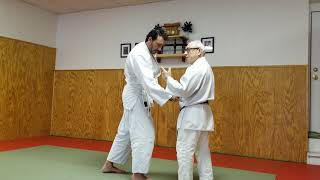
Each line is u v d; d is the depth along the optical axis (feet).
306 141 13.17
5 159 11.11
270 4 14.37
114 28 18.07
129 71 9.00
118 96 17.51
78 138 18.21
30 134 17.94
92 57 18.60
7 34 16.67
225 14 15.26
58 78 19.42
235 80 14.70
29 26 17.95
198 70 8.08
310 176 10.23
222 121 14.82
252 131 14.21
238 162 12.59
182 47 15.92
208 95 8.31
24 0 17.30
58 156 12.04
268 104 13.99
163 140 16.10
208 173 8.63
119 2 17.26
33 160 11.10
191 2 16.06
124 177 9.14
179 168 8.16
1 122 16.24
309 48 14.58
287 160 13.43
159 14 16.85
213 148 14.90
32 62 18.01
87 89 18.45
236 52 14.89
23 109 17.47
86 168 10.13
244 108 14.44
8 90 16.57
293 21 13.89
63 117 19.02
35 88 18.24
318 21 14.55
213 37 15.42
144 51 8.62
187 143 8.11
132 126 8.76
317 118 14.29
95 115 18.08
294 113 13.51
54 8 18.66
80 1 17.30
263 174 10.31
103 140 17.61
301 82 13.47
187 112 8.19
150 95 8.30
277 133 13.74
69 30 19.42
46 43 19.11
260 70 14.25
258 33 14.52
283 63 13.93
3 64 16.28
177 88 7.93
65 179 8.68
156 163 11.51
